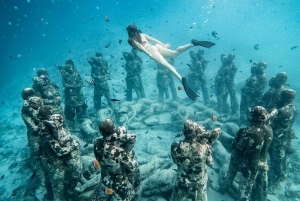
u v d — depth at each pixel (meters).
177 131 10.66
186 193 4.39
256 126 4.87
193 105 11.81
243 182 5.34
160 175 5.82
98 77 11.98
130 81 13.23
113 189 4.29
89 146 8.04
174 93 14.34
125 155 4.18
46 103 8.48
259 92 9.61
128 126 10.91
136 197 5.39
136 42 5.64
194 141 4.14
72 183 5.42
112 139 4.14
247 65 23.41
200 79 13.11
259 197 5.76
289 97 6.01
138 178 4.51
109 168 4.20
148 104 12.78
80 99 10.68
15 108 17.52
